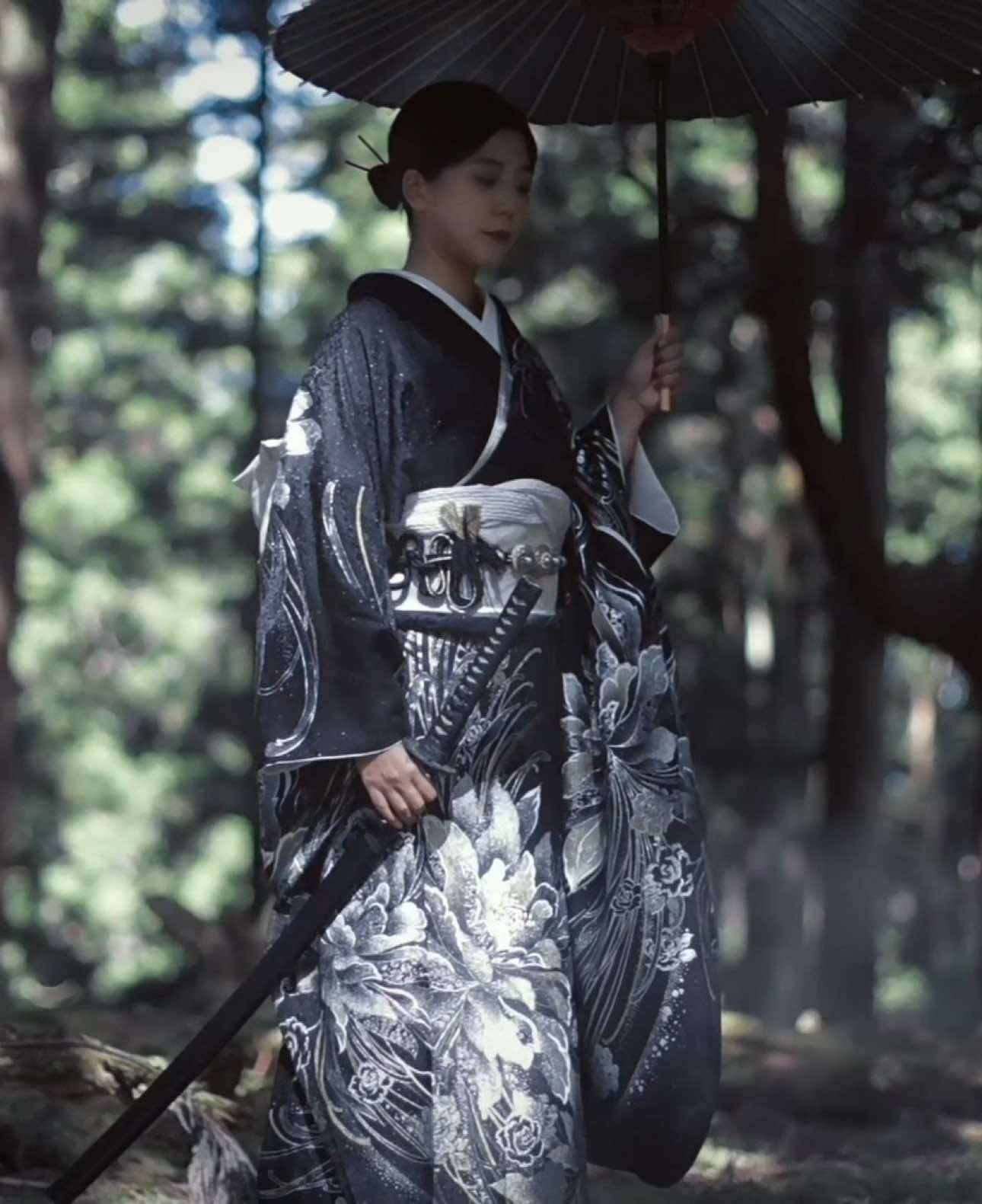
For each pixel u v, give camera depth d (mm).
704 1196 4934
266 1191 3607
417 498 3623
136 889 29328
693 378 18594
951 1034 9211
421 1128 3537
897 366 24219
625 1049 3688
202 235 22438
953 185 8992
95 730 30625
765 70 4242
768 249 10617
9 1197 3676
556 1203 3506
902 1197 4980
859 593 10922
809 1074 6867
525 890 3590
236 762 30734
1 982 9344
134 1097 4512
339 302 24703
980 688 10938
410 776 3506
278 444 3654
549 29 4156
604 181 17531
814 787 21984
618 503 3867
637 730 3777
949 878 24469
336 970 3574
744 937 24859
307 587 3531
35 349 14969
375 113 21078
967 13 3980
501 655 3588
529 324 19828
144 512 29953
